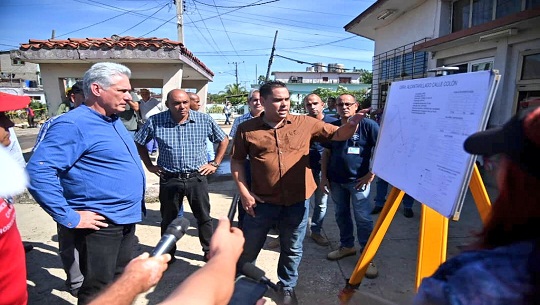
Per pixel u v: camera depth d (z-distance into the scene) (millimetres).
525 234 731
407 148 1881
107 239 2236
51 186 1974
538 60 5211
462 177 1426
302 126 2621
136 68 7641
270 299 2865
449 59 7293
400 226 4332
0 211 1362
